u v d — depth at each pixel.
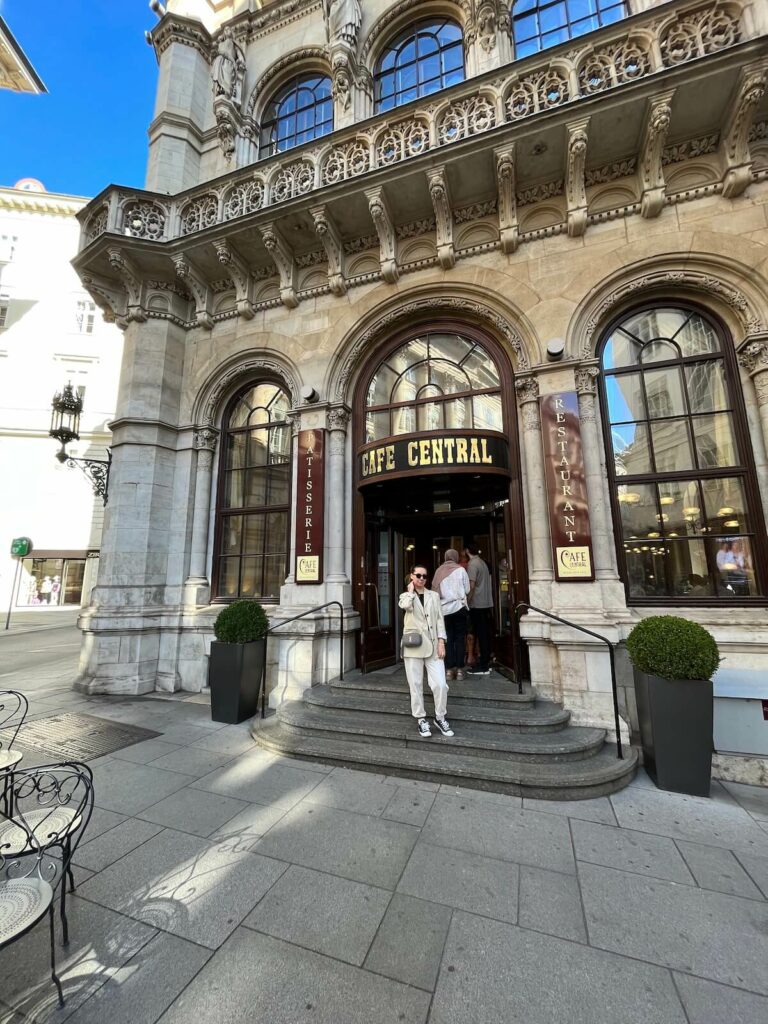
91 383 25.02
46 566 23.78
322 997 1.86
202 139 8.70
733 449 4.91
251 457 7.44
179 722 5.39
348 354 6.61
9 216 25.59
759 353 4.69
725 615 4.51
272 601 6.80
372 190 5.99
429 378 6.39
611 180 5.52
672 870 2.68
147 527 7.04
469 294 6.02
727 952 2.09
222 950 2.10
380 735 4.32
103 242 7.04
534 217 5.85
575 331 5.35
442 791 3.65
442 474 5.29
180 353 7.80
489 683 5.32
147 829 3.11
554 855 2.82
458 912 2.34
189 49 8.74
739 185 4.87
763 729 4.03
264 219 6.57
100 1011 1.81
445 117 6.00
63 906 2.12
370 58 7.67
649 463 5.16
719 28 4.94
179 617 6.96
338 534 6.23
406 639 4.33
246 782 3.82
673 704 3.70
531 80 5.61
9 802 3.06
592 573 4.78
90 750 4.54
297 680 5.73
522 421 5.61
